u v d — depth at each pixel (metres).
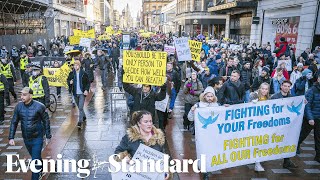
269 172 6.28
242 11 30.56
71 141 7.87
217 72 12.41
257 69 11.14
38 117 5.34
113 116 10.10
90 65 13.47
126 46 24.53
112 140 7.95
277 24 23.52
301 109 5.98
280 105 5.81
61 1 45.66
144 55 6.38
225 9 32.12
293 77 10.89
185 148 7.48
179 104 12.05
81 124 8.94
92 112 10.64
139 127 3.75
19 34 26.88
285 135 5.98
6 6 25.25
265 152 5.91
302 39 19.00
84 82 8.79
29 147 5.44
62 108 11.28
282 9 22.45
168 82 7.66
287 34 21.77
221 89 6.88
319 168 6.50
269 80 9.13
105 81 14.91
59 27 44.91
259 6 26.42
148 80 6.46
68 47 20.44
